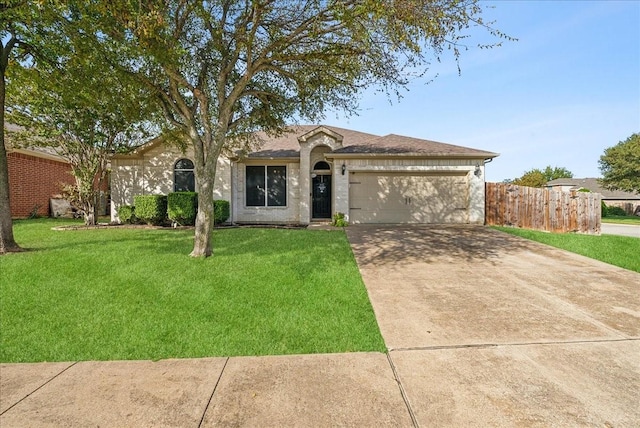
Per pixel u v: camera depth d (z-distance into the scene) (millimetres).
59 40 6520
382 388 2945
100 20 5750
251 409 2666
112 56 6559
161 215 13258
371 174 14219
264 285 5598
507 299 5258
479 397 2805
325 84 8500
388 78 7938
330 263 6938
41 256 7051
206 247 7398
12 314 4438
